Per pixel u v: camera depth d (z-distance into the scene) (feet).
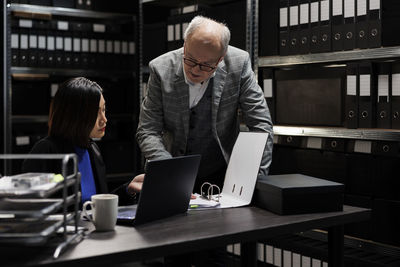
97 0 12.98
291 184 5.41
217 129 6.93
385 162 7.94
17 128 13.19
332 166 8.61
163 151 6.57
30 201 4.06
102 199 4.51
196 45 5.70
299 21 9.18
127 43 13.43
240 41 10.09
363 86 8.30
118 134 14.25
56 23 12.50
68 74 12.68
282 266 9.29
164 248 4.13
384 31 7.97
